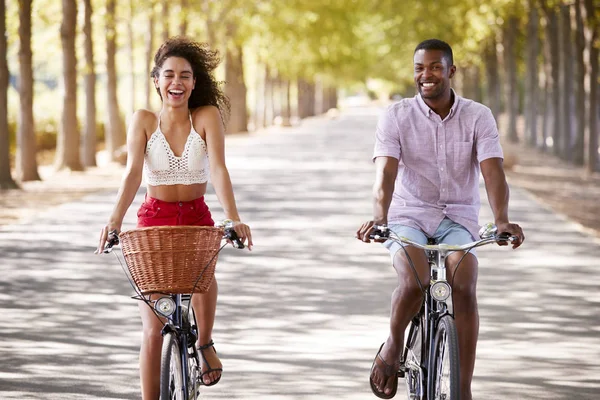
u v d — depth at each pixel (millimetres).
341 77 86562
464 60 59438
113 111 33688
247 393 7266
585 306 10430
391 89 120312
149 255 5039
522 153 40719
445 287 5594
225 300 10672
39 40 38281
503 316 9961
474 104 6188
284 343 8805
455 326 5586
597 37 28375
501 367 8047
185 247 5035
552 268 12727
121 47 46062
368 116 97375
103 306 10320
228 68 56500
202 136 5836
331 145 44188
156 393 5805
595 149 28922
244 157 35375
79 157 29641
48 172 33250
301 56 63812
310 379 7652
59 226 16562
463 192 6289
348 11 53750
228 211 5621
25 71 25781
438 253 5766
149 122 5797
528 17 42875
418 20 47531
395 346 6203
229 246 14445
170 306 5277
